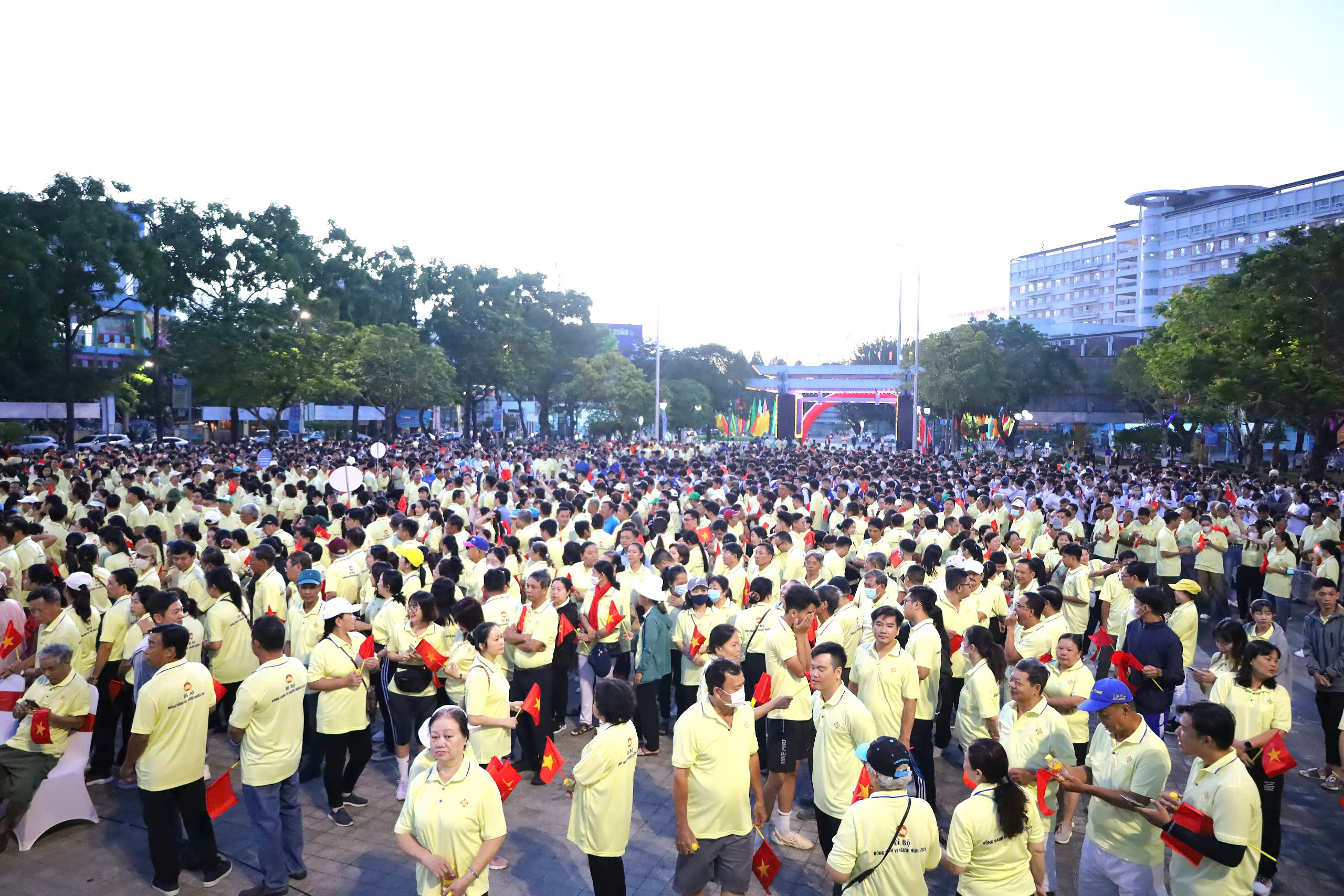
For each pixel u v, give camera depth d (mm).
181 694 6441
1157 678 7777
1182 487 24406
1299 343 25906
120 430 56969
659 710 10898
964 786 8742
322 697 7672
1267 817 6676
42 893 6574
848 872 4742
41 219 35438
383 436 58812
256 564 9414
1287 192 104688
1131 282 131250
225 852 7320
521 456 35625
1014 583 10836
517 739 9734
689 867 5754
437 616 8195
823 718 6262
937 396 53500
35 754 7164
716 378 80500
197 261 42156
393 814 8000
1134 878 5289
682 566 9836
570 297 67750
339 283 53500
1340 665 8516
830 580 9438
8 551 10750
